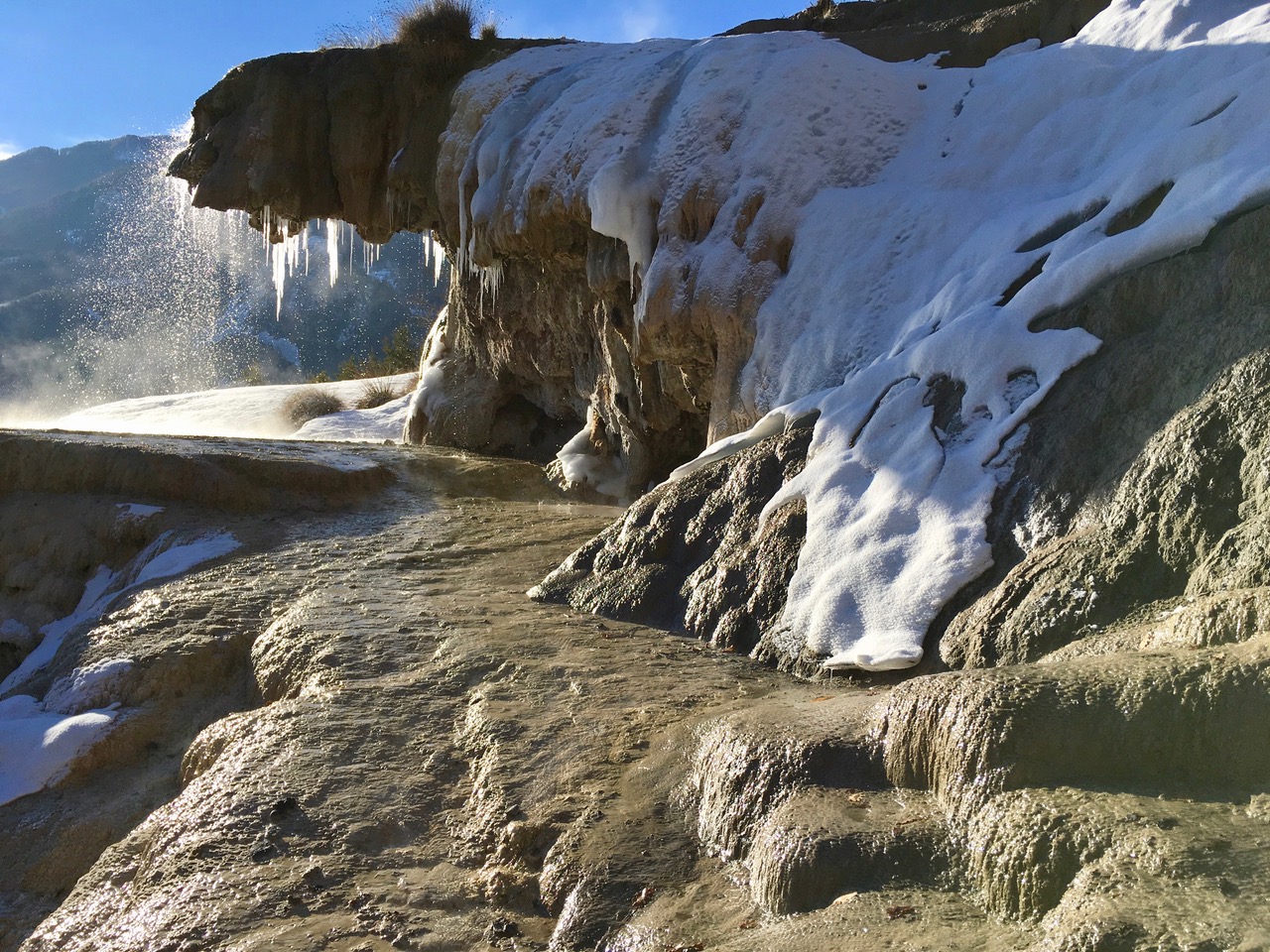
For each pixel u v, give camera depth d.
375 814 4.38
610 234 9.24
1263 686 2.91
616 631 6.30
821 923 2.95
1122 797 2.86
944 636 4.88
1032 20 9.66
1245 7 7.71
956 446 5.83
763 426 7.28
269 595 7.66
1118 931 2.31
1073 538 4.74
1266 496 4.07
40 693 7.03
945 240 7.64
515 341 13.29
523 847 4.03
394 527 9.60
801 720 4.08
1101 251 5.81
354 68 13.68
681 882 3.64
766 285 8.42
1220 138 5.95
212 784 4.71
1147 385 5.13
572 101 10.98
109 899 4.11
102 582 9.28
